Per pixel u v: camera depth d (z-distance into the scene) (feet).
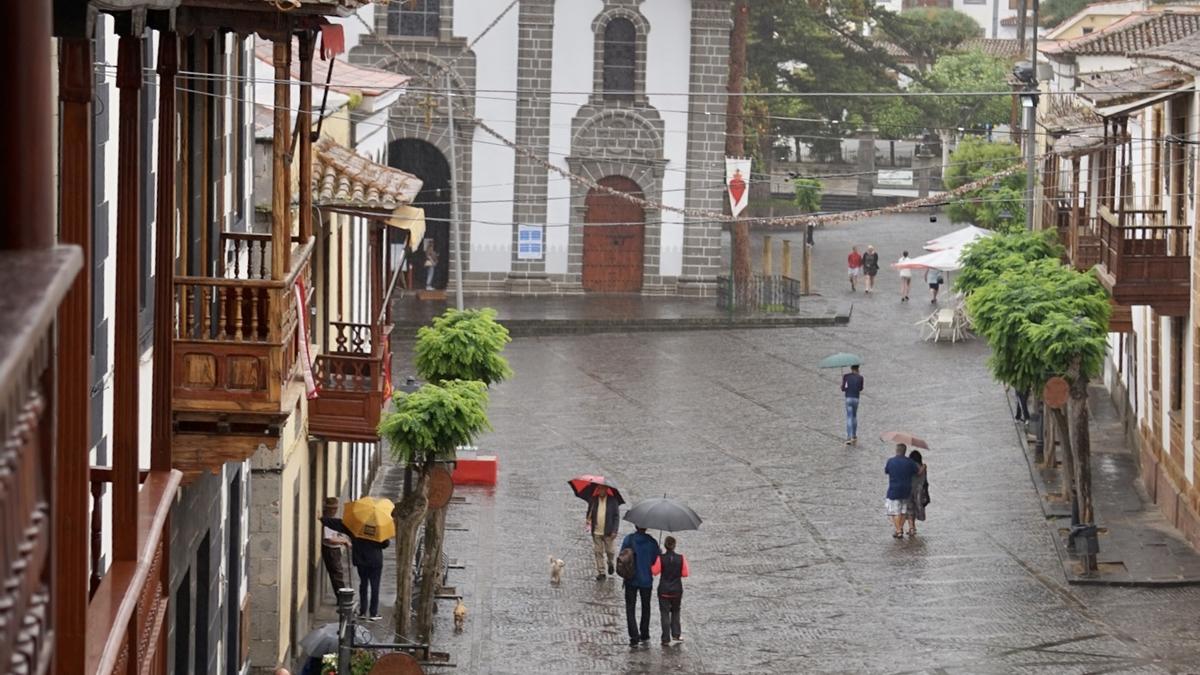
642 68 342.23
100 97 72.74
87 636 39.75
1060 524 184.85
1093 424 237.45
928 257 328.70
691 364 278.67
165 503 55.72
